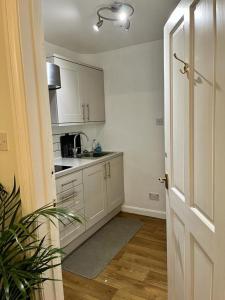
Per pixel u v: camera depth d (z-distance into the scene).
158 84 3.04
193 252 1.15
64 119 2.69
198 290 1.10
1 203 1.33
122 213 3.47
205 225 0.98
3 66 1.23
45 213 1.07
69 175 2.38
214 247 0.89
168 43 1.42
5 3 1.12
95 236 2.81
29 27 1.17
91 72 3.14
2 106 1.28
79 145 3.42
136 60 3.14
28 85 1.18
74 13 2.10
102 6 1.98
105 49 3.24
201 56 0.97
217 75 0.82
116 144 3.46
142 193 3.36
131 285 1.96
